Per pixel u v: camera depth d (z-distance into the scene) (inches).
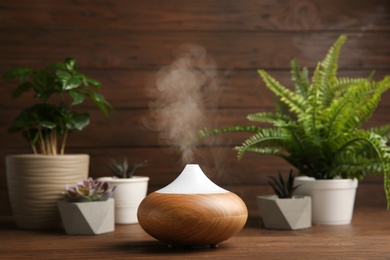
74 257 54.8
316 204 73.5
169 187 57.6
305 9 90.4
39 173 72.1
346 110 71.9
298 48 90.4
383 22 91.2
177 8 89.0
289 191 71.8
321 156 74.3
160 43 88.9
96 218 67.7
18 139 86.9
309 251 56.7
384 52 91.0
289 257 53.9
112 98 88.4
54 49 87.7
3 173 86.7
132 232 69.6
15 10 87.3
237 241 62.4
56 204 72.6
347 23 91.0
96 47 88.2
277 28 90.2
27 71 74.2
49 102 87.3
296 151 75.5
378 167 71.7
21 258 54.6
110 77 88.4
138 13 88.6
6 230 72.6
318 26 90.6
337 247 58.9
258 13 89.9
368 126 90.9
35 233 70.0
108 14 88.4
